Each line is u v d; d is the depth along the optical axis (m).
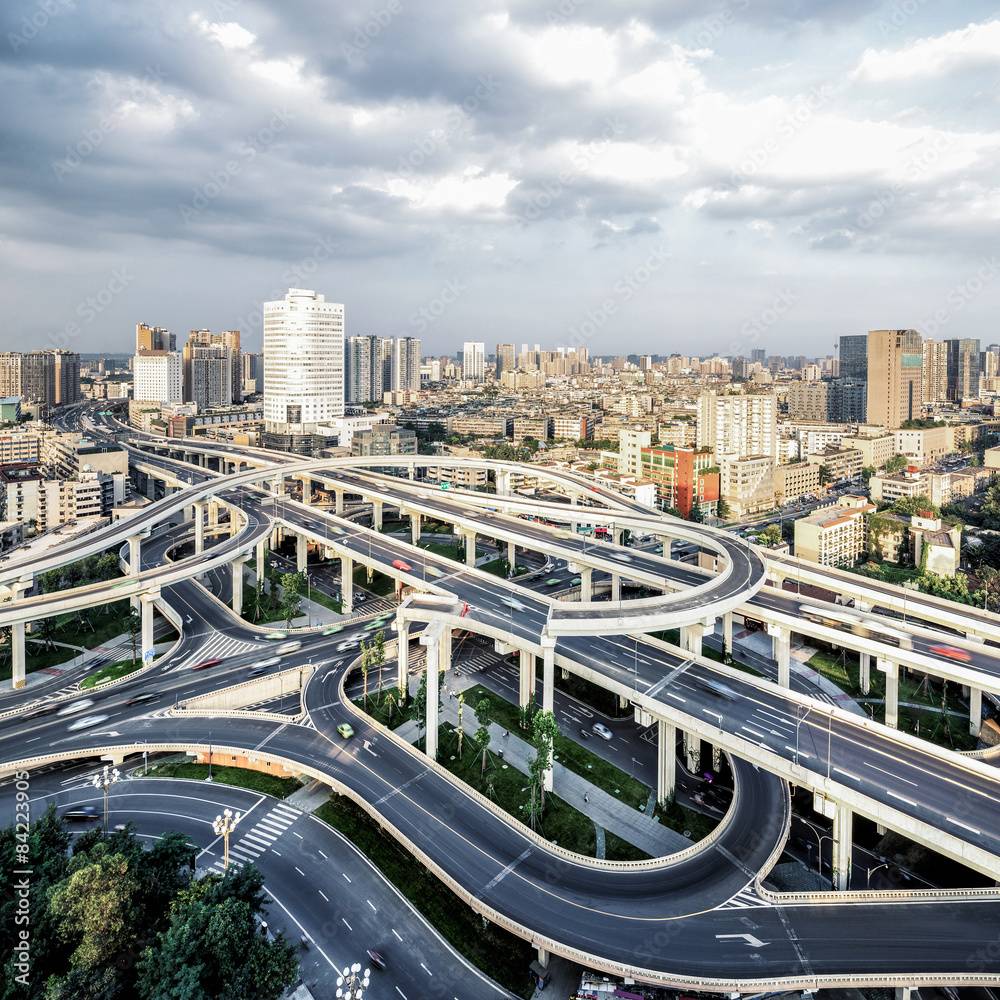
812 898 90.00
